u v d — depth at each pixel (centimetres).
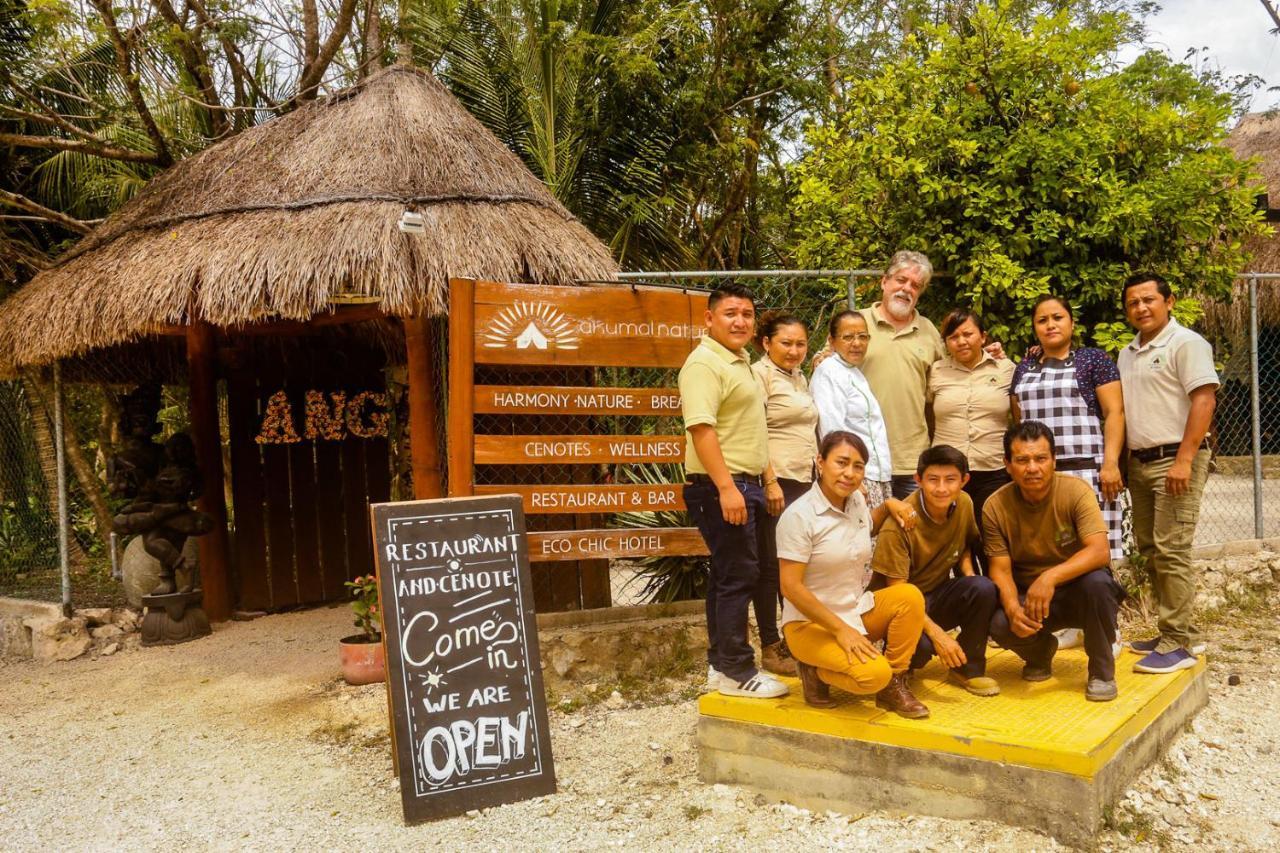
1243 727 428
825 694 374
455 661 399
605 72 1164
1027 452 371
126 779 447
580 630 547
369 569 845
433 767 386
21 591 795
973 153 638
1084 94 652
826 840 339
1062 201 625
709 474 398
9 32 1036
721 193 1339
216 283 582
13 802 425
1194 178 621
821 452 360
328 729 500
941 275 654
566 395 541
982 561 408
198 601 720
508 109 1147
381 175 606
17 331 671
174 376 859
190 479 718
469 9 1139
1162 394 446
